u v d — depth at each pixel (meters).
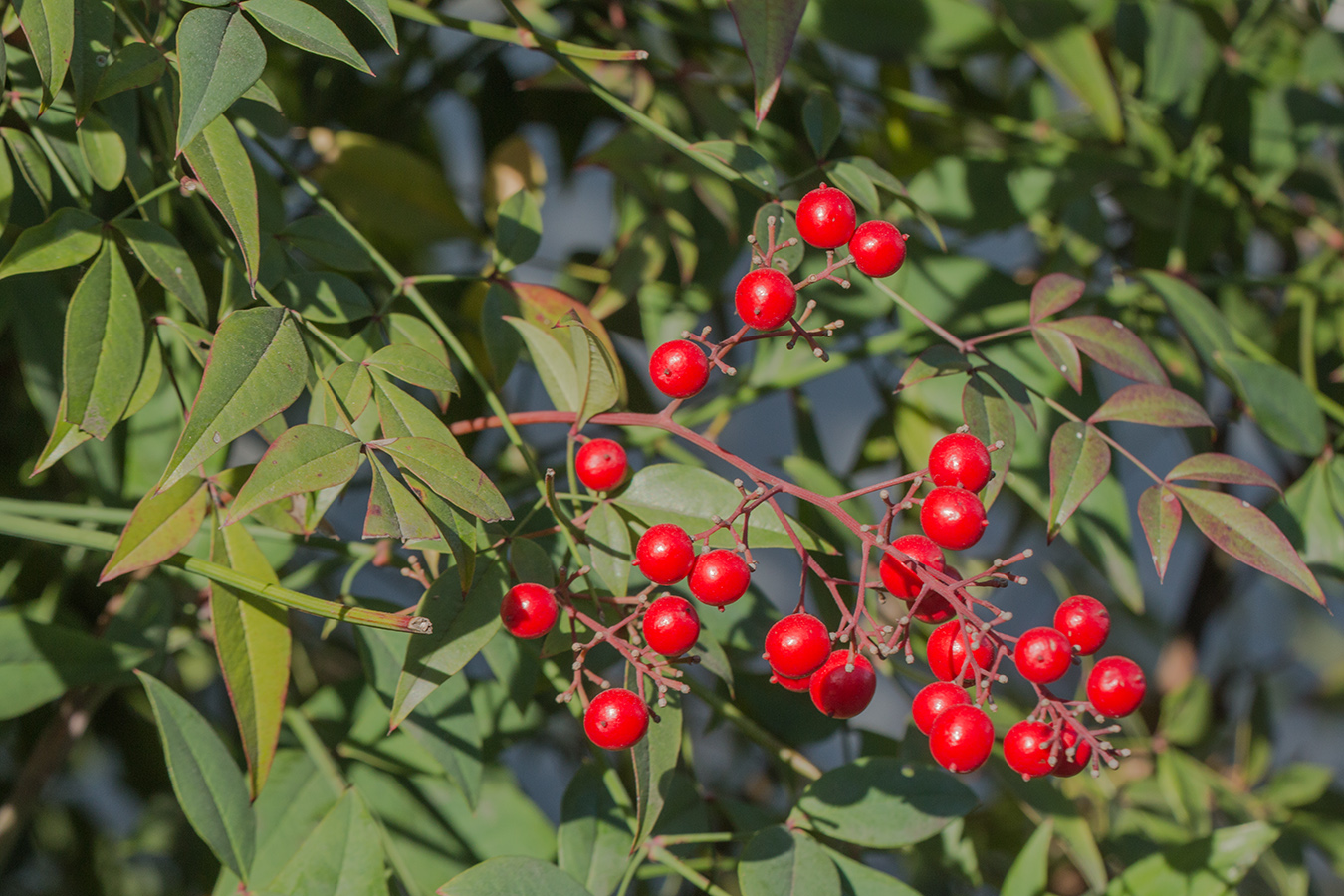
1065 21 0.66
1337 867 0.66
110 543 0.55
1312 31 0.68
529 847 0.61
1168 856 0.60
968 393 0.56
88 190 0.57
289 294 0.57
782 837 0.57
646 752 0.54
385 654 0.59
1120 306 0.66
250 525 0.59
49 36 0.53
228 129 0.54
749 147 0.58
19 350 0.61
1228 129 0.68
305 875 0.56
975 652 0.55
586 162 0.64
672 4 0.67
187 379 0.60
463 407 0.66
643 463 0.65
